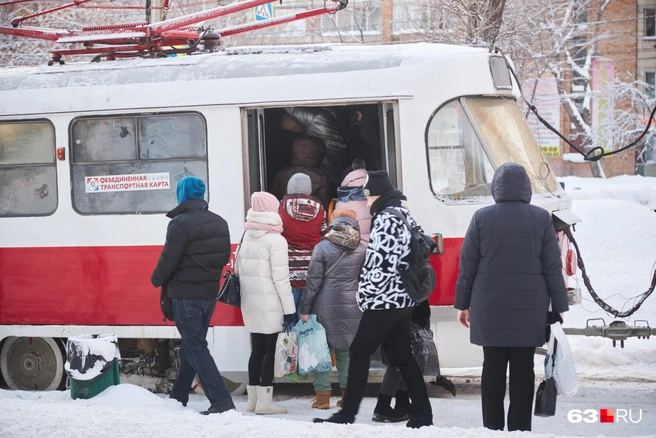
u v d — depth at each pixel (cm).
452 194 870
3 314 966
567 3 4172
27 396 850
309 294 795
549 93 4303
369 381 889
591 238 1858
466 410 834
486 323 675
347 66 887
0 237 967
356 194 830
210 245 771
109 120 941
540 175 923
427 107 868
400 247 703
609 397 889
